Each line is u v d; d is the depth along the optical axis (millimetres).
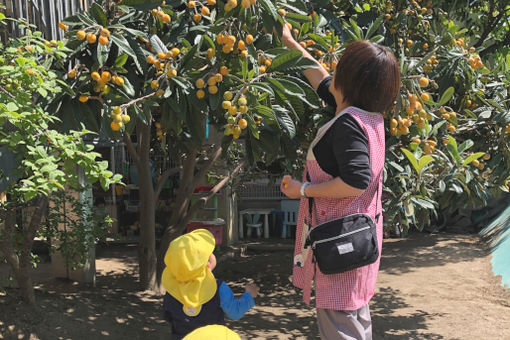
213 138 10852
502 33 11031
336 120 1925
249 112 3279
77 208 6922
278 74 3518
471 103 4949
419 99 3545
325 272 1962
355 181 1838
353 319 2002
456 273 9672
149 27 3986
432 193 4488
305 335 6496
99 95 3605
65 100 3645
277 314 7426
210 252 2895
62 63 3846
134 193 12945
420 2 6395
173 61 3617
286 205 13602
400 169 4113
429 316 7336
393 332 6680
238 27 3312
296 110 3725
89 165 3416
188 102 3760
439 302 8008
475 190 4496
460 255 11211
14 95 3490
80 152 3348
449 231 14258
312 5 4426
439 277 9438
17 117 3225
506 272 9125
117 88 3635
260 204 14047
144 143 7863
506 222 12141
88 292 7363
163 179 8438
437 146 4430
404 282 9172
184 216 8312
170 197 12633
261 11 3078
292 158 4477
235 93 3363
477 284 8922
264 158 5535
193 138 3863
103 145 8156
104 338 5613
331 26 4965
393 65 1960
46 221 6766
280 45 3791
